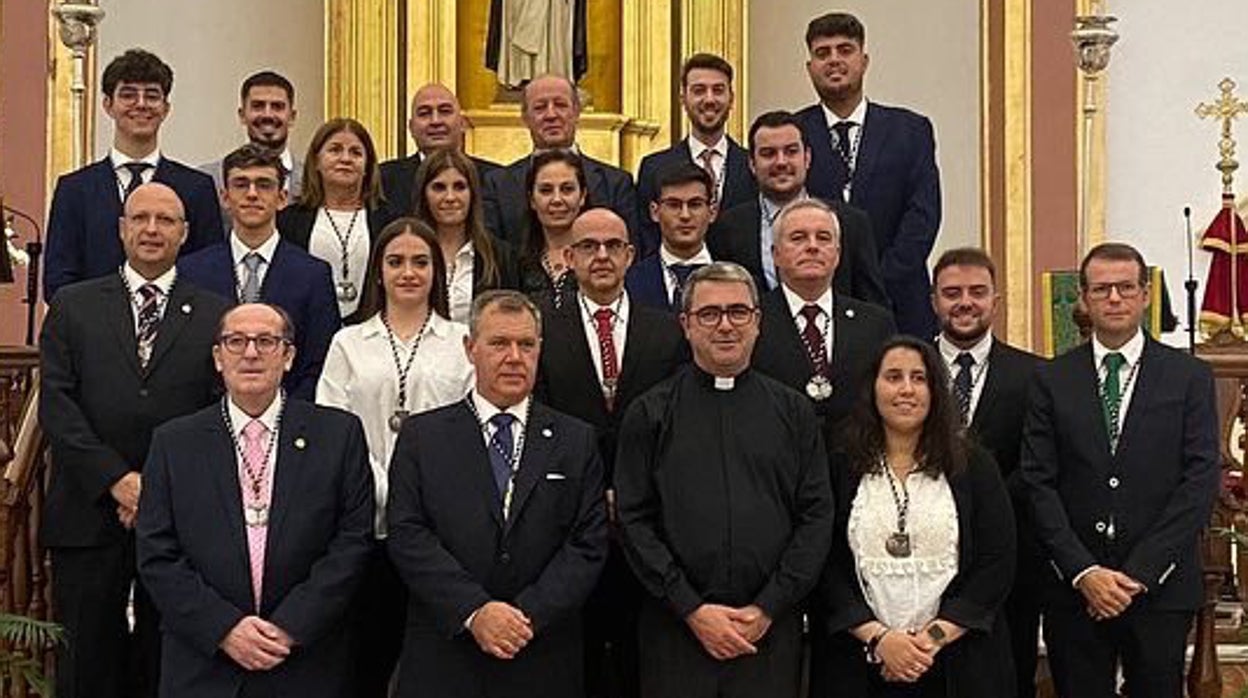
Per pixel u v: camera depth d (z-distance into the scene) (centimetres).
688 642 598
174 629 586
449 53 1146
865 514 609
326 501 599
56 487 635
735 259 698
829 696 614
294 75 1170
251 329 598
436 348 640
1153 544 614
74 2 971
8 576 658
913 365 609
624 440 612
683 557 600
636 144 1145
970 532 611
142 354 637
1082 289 644
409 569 592
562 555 598
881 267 734
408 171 762
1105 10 1141
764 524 599
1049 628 633
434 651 594
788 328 647
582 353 641
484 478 601
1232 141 1164
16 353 727
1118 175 1161
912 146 746
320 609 587
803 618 629
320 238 705
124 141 720
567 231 684
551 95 743
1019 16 1090
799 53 1183
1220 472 677
